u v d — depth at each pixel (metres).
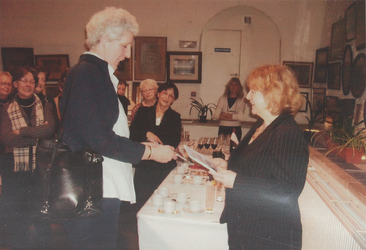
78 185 1.07
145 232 1.34
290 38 4.19
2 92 2.28
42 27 4.46
